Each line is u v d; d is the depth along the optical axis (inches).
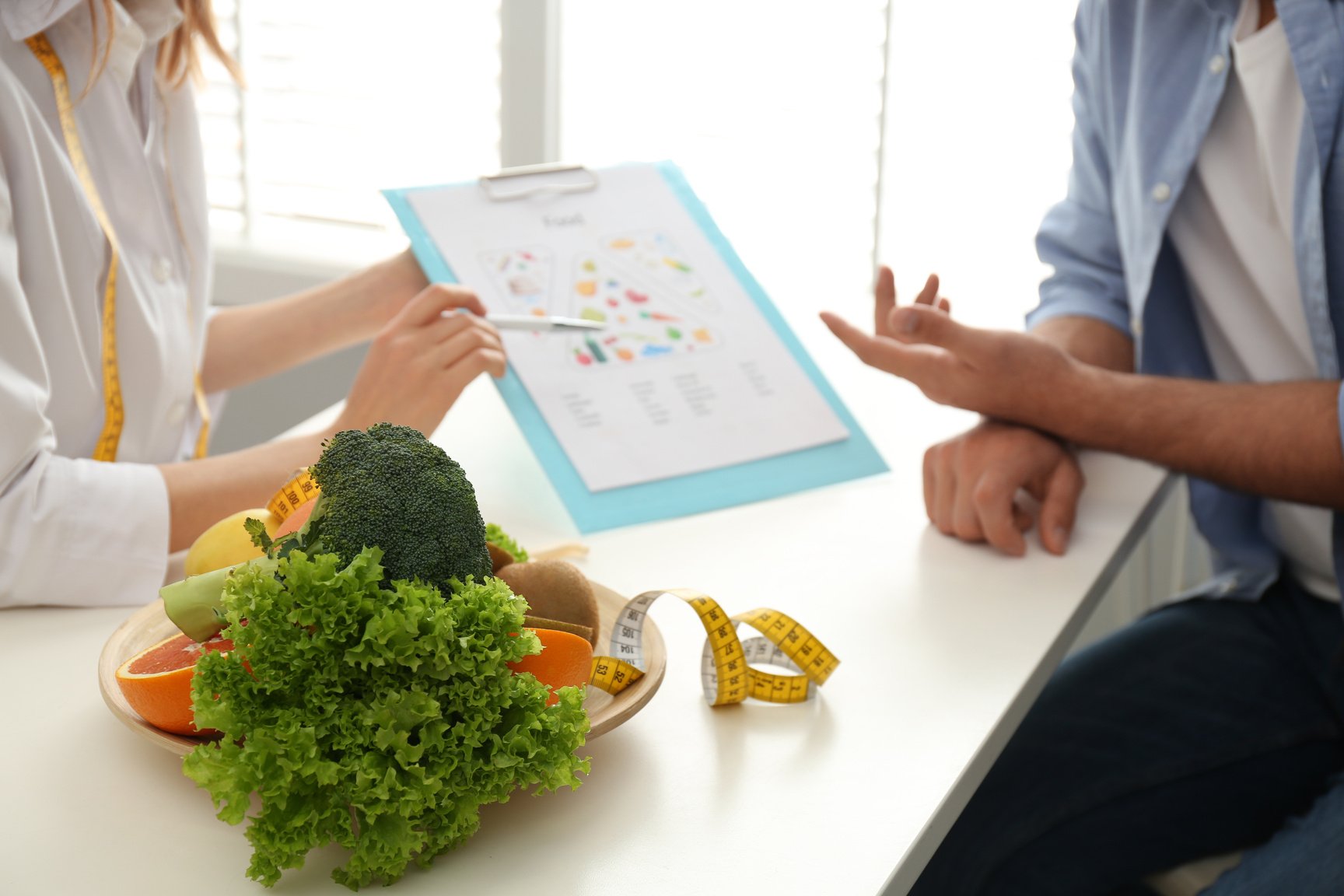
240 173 77.8
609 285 44.8
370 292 50.9
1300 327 47.4
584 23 71.3
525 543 37.3
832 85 68.8
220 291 78.2
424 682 21.8
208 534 26.2
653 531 38.2
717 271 46.8
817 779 25.5
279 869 21.3
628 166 49.2
